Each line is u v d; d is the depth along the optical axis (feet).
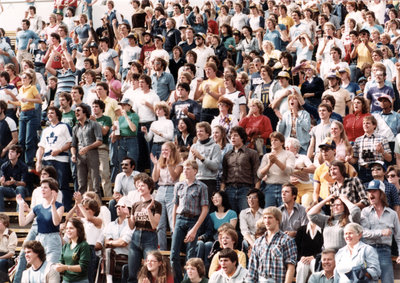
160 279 49.47
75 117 73.61
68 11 114.42
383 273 52.60
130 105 72.08
